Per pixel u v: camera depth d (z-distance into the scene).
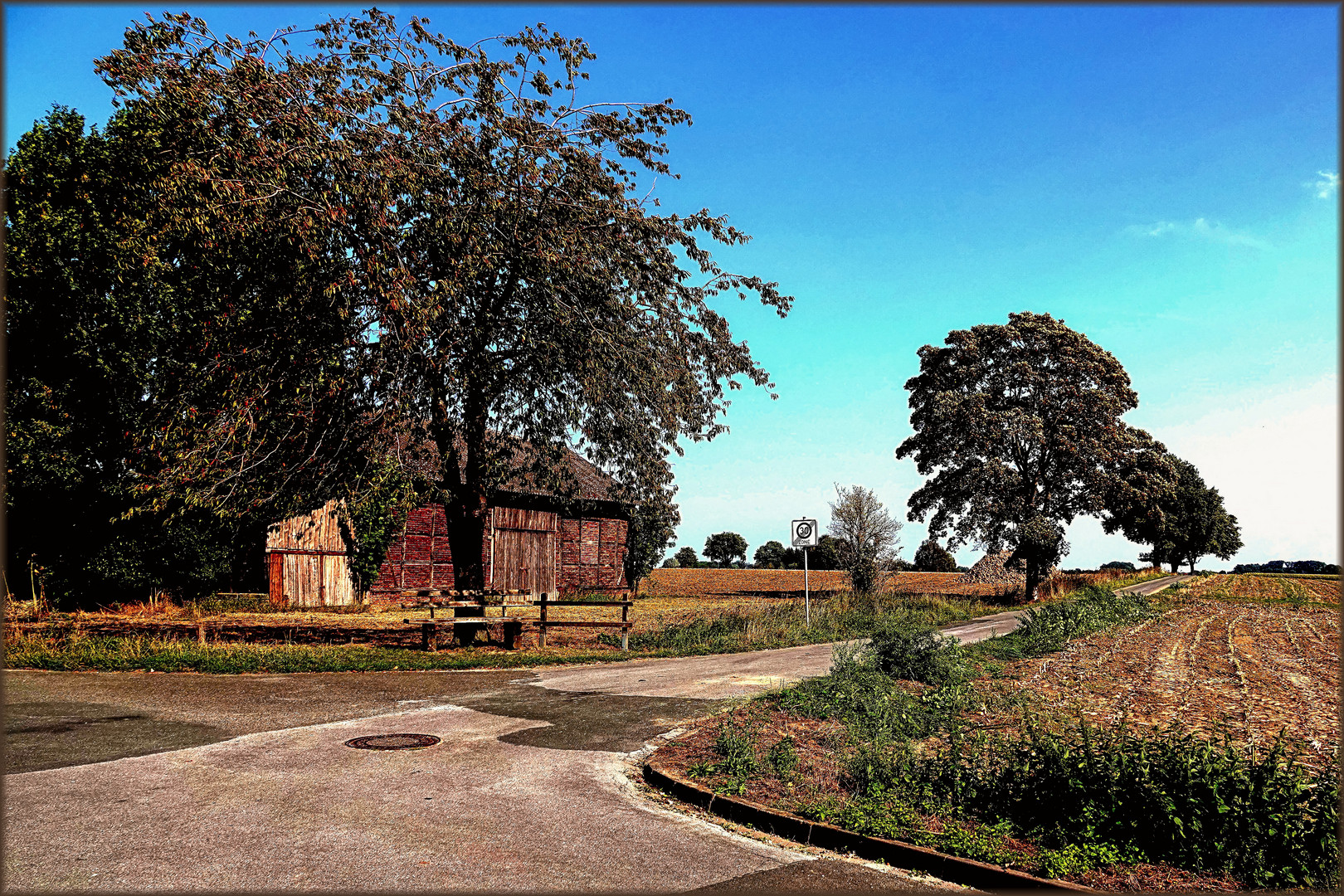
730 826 6.47
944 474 42.84
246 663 14.03
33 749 8.28
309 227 13.54
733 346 18.61
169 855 5.40
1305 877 5.18
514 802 6.80
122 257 19.92
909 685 12.04
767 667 15.22
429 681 13.27
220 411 15.10
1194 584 59.91
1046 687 12.35
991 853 5.60
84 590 24.16
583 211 16.02
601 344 16.33
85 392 22.23
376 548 29.77
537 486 19.75
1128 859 5.53
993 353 42.78
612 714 10.62
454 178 15.42
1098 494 40.16
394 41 15.26
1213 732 9.06
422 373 15.59
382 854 5.52
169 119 13.89
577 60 15.79
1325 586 57.50
